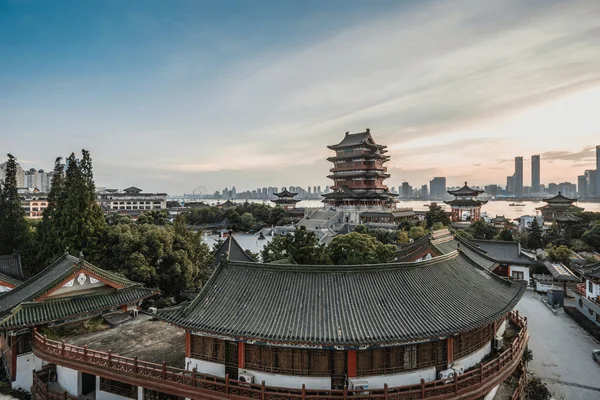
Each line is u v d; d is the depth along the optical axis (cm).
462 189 14712
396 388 2130
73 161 5697
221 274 2719
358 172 15038
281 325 2231
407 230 10556
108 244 4706
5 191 5750
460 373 2459
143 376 2422
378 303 2392
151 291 3678
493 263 5338
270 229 13362
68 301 3152
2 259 4475
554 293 5725
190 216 17438
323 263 5166
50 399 2709
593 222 10012
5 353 3189
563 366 3803
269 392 2134
